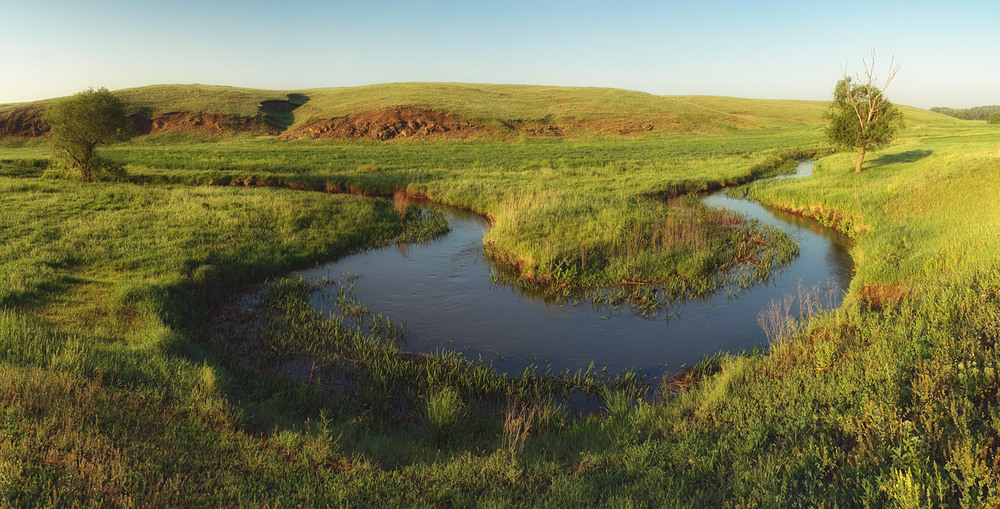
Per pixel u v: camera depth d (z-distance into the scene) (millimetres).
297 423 6957
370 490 5125
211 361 8914
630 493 4840
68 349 7566
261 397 7914
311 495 4914
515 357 10133
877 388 5910
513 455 5746
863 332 8203
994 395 5285
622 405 7305
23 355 7254
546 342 10820
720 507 4551
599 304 12953
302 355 9984
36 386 6078
